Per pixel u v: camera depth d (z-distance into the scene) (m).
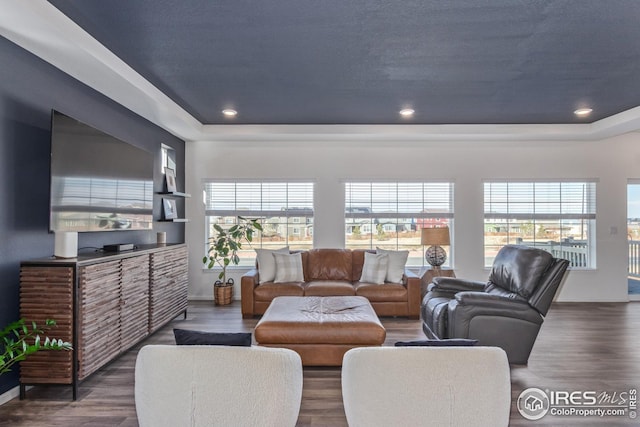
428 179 5.48
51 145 2.51
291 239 5.59
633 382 2.74
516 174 5.44
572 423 2.22
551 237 5.50
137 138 4.13
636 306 5.09
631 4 2.18
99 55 2.69
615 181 5.42
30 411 2.33
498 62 3.01
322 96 3.85
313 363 2.96
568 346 3.48
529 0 2.14
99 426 2.17
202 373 1.48
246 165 5.52
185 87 3.59
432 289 3.81
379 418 1.47
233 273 5.52
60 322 2.40
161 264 3.71
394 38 2.61
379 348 1.53
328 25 2.42
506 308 2.94
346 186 5.57
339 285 4.48
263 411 1.48
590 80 3.40
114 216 3.27
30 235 2.62
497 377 1.47
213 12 2.26
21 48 2.52
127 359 3.20
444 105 4.14
